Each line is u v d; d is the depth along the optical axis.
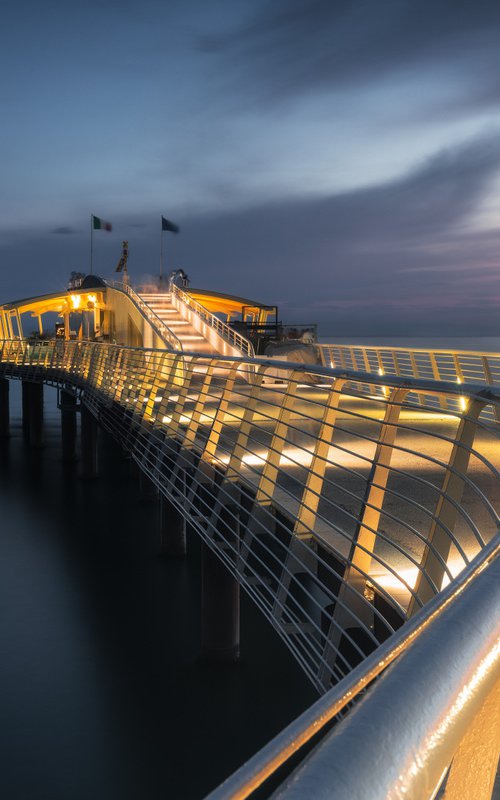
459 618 0.72
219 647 13.31
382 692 0.60
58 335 66.62
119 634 14.88
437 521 3.51
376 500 4.45
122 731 11.21
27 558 20.12
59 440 42.75
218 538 9.92
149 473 11.68
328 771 0.49
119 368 19.77
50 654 14.02
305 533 5.70
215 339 40.97
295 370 6.55
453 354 16.17
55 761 10.51
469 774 0.70
